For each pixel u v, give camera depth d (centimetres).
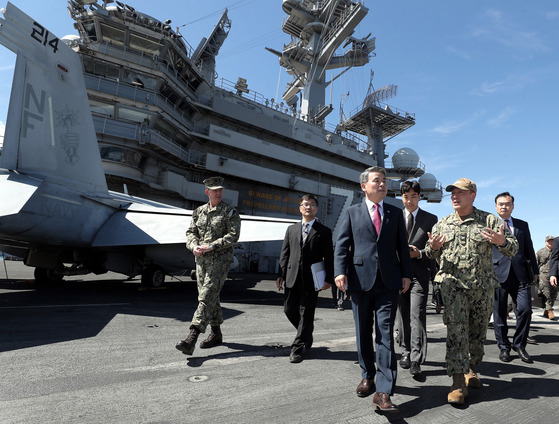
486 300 298
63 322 509
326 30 3584
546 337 578
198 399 257
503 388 313
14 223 661
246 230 820
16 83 670
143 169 2209
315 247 387
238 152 2811
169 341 432
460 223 311
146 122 2122
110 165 2012
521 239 445
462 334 285
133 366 330
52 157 755
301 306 383
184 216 909
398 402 271
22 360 333
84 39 2047
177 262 1022
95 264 988
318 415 236
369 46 3741
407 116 4000
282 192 2992
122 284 1124
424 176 4047
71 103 811
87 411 230
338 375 327
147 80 2128
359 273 280
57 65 768
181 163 2445
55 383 279
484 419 243
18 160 675
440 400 278
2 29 641
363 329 284
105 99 1994
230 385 289
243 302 857
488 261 302
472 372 316
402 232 292
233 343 435
